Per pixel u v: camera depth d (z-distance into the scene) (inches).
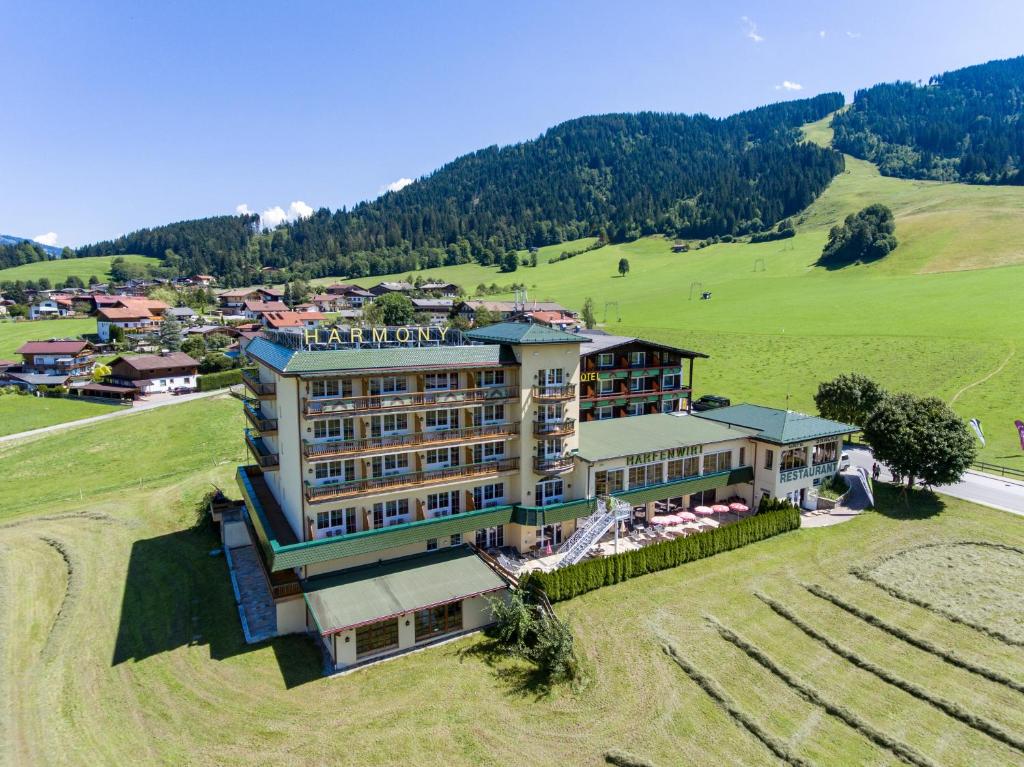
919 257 7559.1
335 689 1365.7
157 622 1625.2
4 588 1814.7
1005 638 1494.8
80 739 1213.7
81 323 7554.1
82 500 2610.7
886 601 1681.8
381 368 1644.9
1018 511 2244.1
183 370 5083.7
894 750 1170.6
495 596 1670.8
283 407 1748.3
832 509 2336.4
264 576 1781.5
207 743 1200.2
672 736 1213.7
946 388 3705.7
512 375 1899.6
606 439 2204.7
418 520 1777.8
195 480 2706.7
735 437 2301.9
